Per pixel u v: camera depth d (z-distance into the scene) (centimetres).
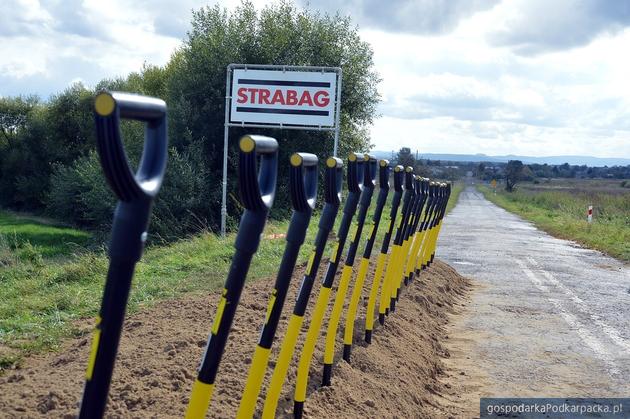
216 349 278
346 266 538
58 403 407
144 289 912
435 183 1220
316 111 1944
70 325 729
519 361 801
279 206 2511
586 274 1548
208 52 2736
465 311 1087
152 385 452
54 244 2706
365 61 2886
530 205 5334
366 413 506
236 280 278
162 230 2433
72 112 4019
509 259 1772
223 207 1998
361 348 655
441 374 742
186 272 1098
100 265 1099
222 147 2733
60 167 3306
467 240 2250
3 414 389
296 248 344
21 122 4184
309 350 448
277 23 2808
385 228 1977
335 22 2867
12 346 634
